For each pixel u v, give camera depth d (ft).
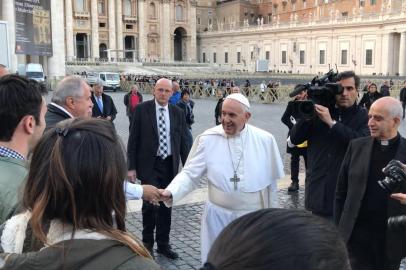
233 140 14.11
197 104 113.29
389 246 11.72
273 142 14.34
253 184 13.97
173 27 300.81
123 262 4.77
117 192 5.45
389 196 12.01
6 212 7.33
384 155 12.51
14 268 4.88
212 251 3.29
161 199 13.61
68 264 4.76
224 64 310.04
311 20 249.55
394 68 214.90
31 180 5.49
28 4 78.43
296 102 14.53
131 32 285.84
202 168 14.32
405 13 202.39
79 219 5.18
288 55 263.29
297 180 30.35
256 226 3.23
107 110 34.01
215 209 14.14
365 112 15.29
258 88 124.36
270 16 315.78
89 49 269.23
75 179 5.19
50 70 158.30
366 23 220.64
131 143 19.53
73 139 5.35
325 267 3.07
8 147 8.31
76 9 261.44
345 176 13.32
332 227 3.30
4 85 8.46
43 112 8.91
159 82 19.53
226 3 326.44
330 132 14.16
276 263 3.06
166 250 19.57
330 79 15.12
